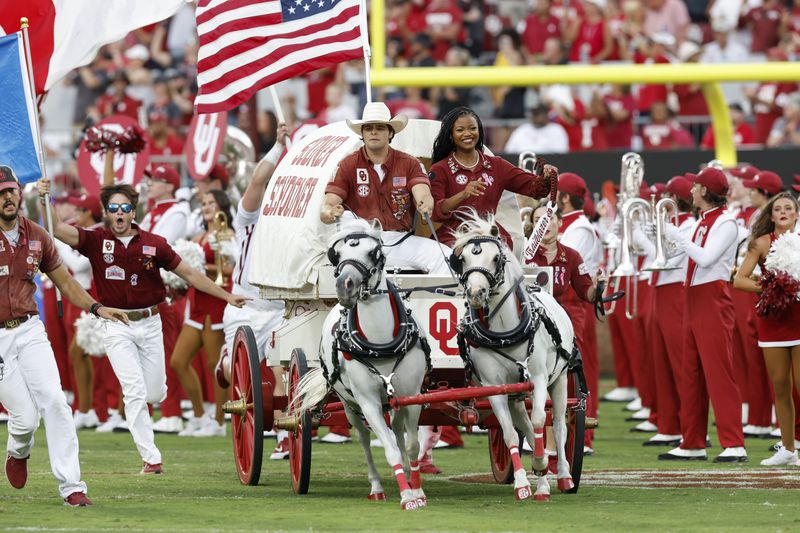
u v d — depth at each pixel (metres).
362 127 37.44
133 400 43.84
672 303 50.28
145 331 44.06
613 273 50.47
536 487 39.88
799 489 39.47
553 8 95.50
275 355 40.91
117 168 63.28
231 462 48.44
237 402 41.22
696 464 47.16
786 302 44.28
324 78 94.38
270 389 40.81
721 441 48.06
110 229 43.62
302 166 40.25
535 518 32.78
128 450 53.72
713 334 47.53
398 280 36.78
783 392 45.75
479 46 97.25
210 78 46.72
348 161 37.75
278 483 41.81
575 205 50.28
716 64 77.94
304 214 38.31
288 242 38.91
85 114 98.12
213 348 58.03
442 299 37.03
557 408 37.81
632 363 73.06
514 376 35.41
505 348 34.84
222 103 46.66
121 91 92.94
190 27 103.62
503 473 41.84
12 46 39.94
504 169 39.75
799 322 44.78
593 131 85.44
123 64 100.50
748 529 30.92
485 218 39.19
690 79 78.06
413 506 34.47
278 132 46.38
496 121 86.44
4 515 33.34
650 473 44.19
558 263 43.91
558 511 34.19
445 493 39.12
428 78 82.00
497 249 33.75
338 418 39.16
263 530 30.67
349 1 46.44
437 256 37.81
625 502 36.22
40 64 45.22
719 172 47.44
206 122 61.56
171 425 62.09
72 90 98.75
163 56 102.12
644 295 60.41
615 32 94.94
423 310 37.00
